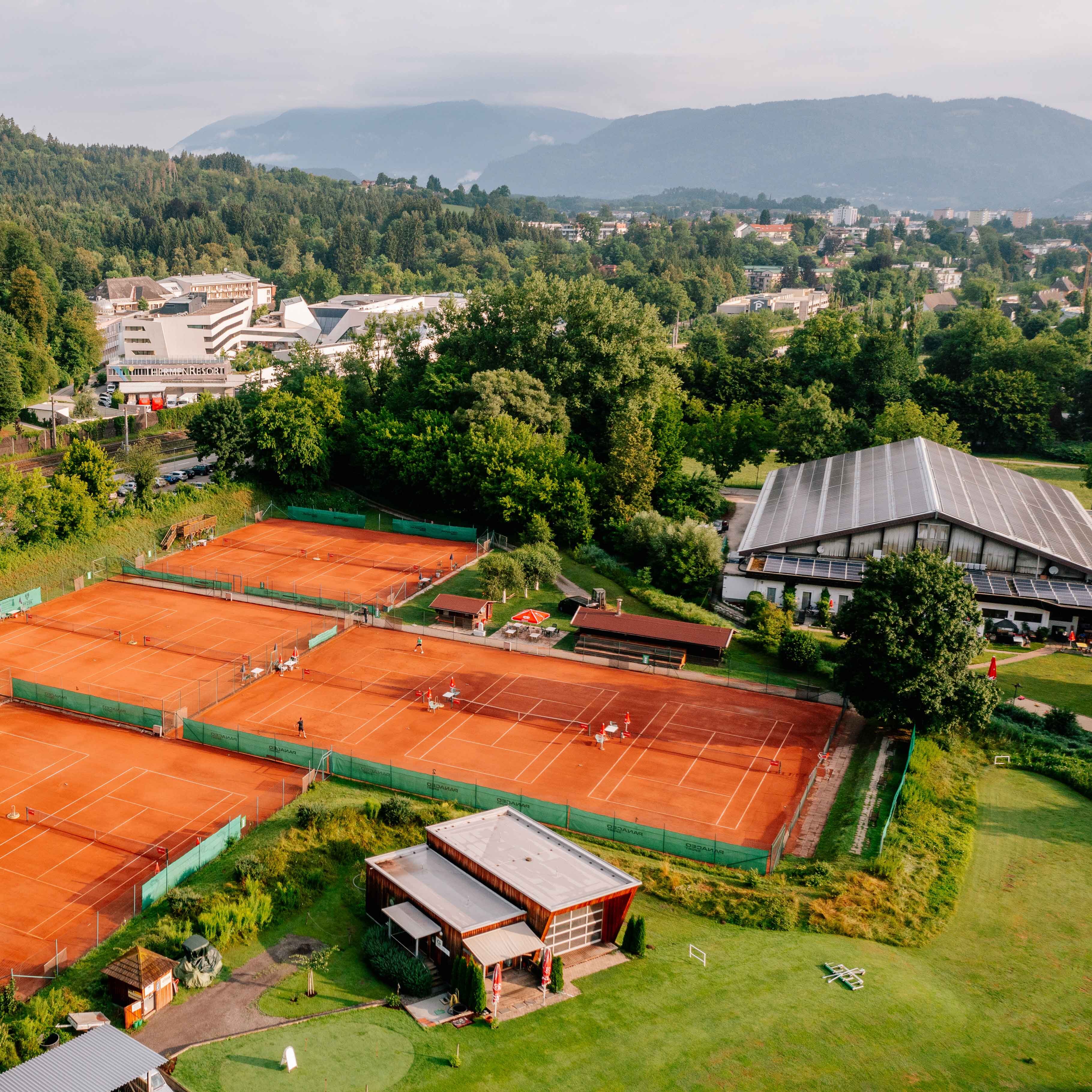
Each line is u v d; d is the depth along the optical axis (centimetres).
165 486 15638
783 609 11212
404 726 8581
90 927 5816
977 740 8312
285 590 11944
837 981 5175
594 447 16462
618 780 7688
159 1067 4341
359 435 15962
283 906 5838
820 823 7081
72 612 11275
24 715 8731
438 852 5997
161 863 6506
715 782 7681
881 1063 4578
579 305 16662
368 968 5316
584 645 10294
